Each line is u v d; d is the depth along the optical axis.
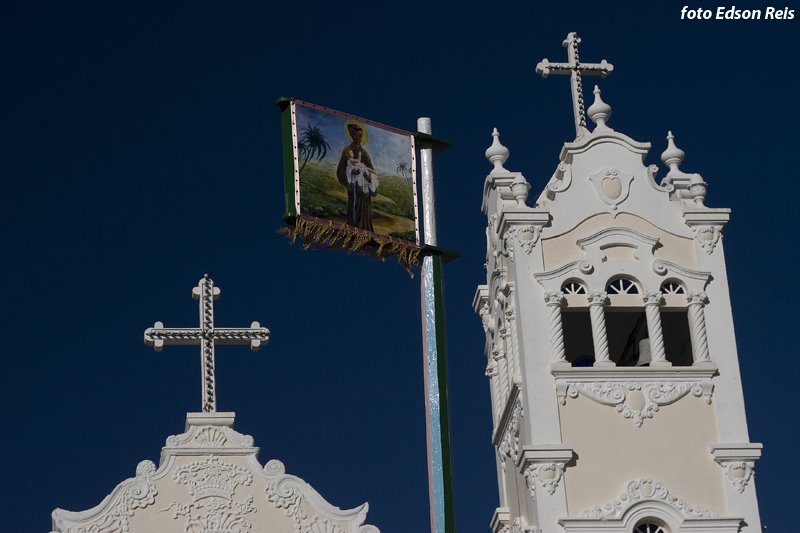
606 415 37.41
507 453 39.59
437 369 38.53
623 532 36.34
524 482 37.69
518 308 38.28
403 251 39.09
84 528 35.59
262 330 37.91
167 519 35.94
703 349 38.12
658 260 38.81
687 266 38.94
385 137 39.84
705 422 37.53
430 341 38.75
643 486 36.78
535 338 37.97
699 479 37.00
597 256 38.78
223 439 36.66
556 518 36.38
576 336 40.69
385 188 39.44
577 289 38.66
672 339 39.94
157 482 36.16
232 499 36.25
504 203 39.56
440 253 39.41
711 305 38.59
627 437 37.22
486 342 41.75
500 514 39.59
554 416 37.25
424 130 40.38
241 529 36.06
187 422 36.72
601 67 41.66
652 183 39.75
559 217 39.16
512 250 38.88
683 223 39.41
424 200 39.81
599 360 37.81
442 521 37.41
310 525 36.22
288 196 38.34
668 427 37.41
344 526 36.28
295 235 38.31
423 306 39.03
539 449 36.81
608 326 40.75
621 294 38.69
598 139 40.12
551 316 38.19
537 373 37.62
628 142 40.12
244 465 36.53
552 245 38.91
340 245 38.69
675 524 36.56
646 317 39.00
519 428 38.09
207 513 36.06
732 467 37.09
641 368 37.78
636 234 39.03
